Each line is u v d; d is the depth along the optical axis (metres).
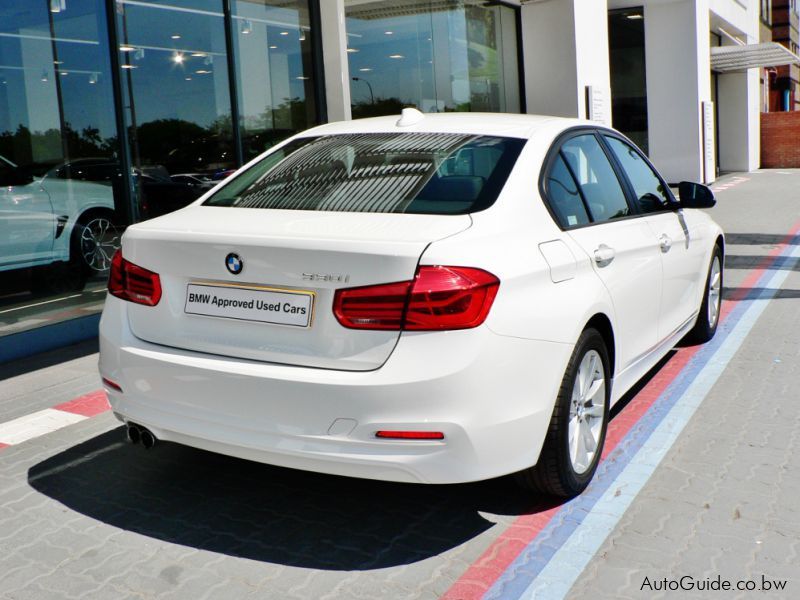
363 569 2.90
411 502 3.44
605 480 3.61
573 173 3.71
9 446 4.20
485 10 13.59
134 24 7.11
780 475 3.62
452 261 2.72
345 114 9.53
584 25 14.54
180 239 3.03
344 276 2.74
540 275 3.03
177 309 3.07
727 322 6.62
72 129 6.55
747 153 28.58
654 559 2.93
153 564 2.98
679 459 3.82
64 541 3.17
